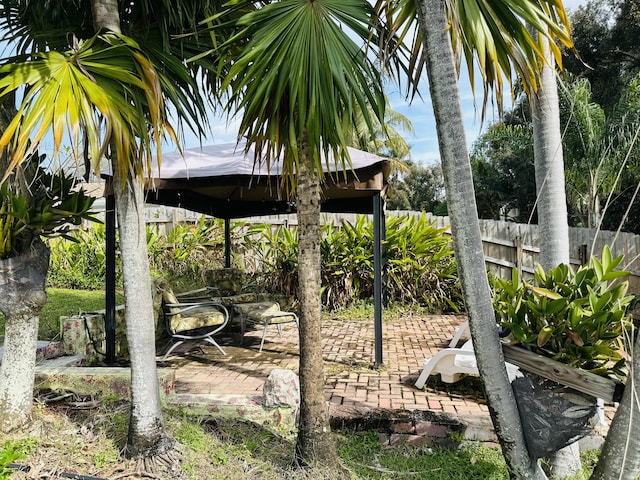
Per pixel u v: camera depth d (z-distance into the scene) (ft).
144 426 9.19
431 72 6.81
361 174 16.06
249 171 15.69
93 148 7.29
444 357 13.74
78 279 34.27
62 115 6.99
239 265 32.83
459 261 7.02
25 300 9.96
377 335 16.56
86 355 15.66
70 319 15.88
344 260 28.37
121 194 9.16
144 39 10.25
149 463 8.98
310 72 8.05
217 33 10.44
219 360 17.67
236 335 22.31
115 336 16.61
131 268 9.20
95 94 7.45
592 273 8.14
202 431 10.46
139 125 8.39
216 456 9.56
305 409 9.07
